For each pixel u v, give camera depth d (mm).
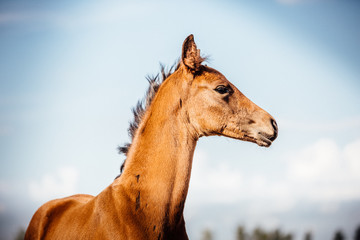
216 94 5875
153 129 5609
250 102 6113
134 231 5098
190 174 5676
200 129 5875
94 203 5664
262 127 5965
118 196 5359
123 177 5504
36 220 6695
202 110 5840
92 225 5395
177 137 5633
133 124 5934
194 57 5863
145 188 5297
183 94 5828
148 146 5520
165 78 6141
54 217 6418
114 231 5148
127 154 5770
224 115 5883
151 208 5223
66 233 5723
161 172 5359
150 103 5891
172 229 5344
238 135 5988
